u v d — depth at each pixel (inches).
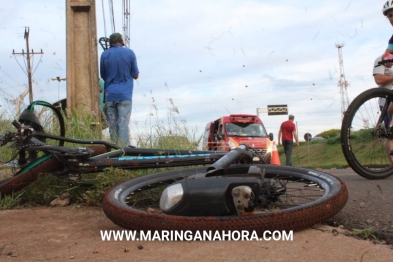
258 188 98.2
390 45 202.2
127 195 121.6
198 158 151.6
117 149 157.5
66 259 85.7
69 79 246.8
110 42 239.9
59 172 147.9
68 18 248.5
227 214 97.6
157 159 148.1
